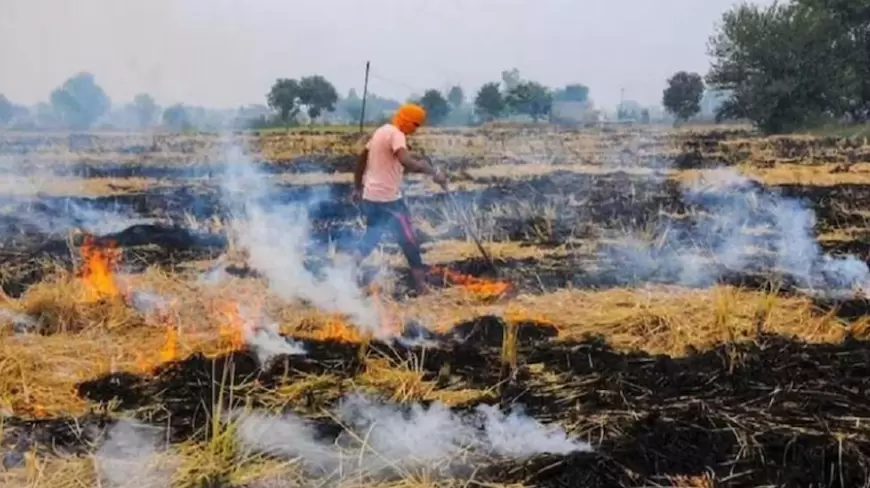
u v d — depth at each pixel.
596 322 6.82
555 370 5.81
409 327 6.68
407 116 7.93
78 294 7.17
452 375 5.74
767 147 21.03
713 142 22.72
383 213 7.84
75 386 5.50
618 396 5.36
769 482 4.42
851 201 12.79
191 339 6.37
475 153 21.61
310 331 6.59
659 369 5.80
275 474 4.45
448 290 7.92
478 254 9.41
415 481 4.40
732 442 4.78
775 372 5.72
